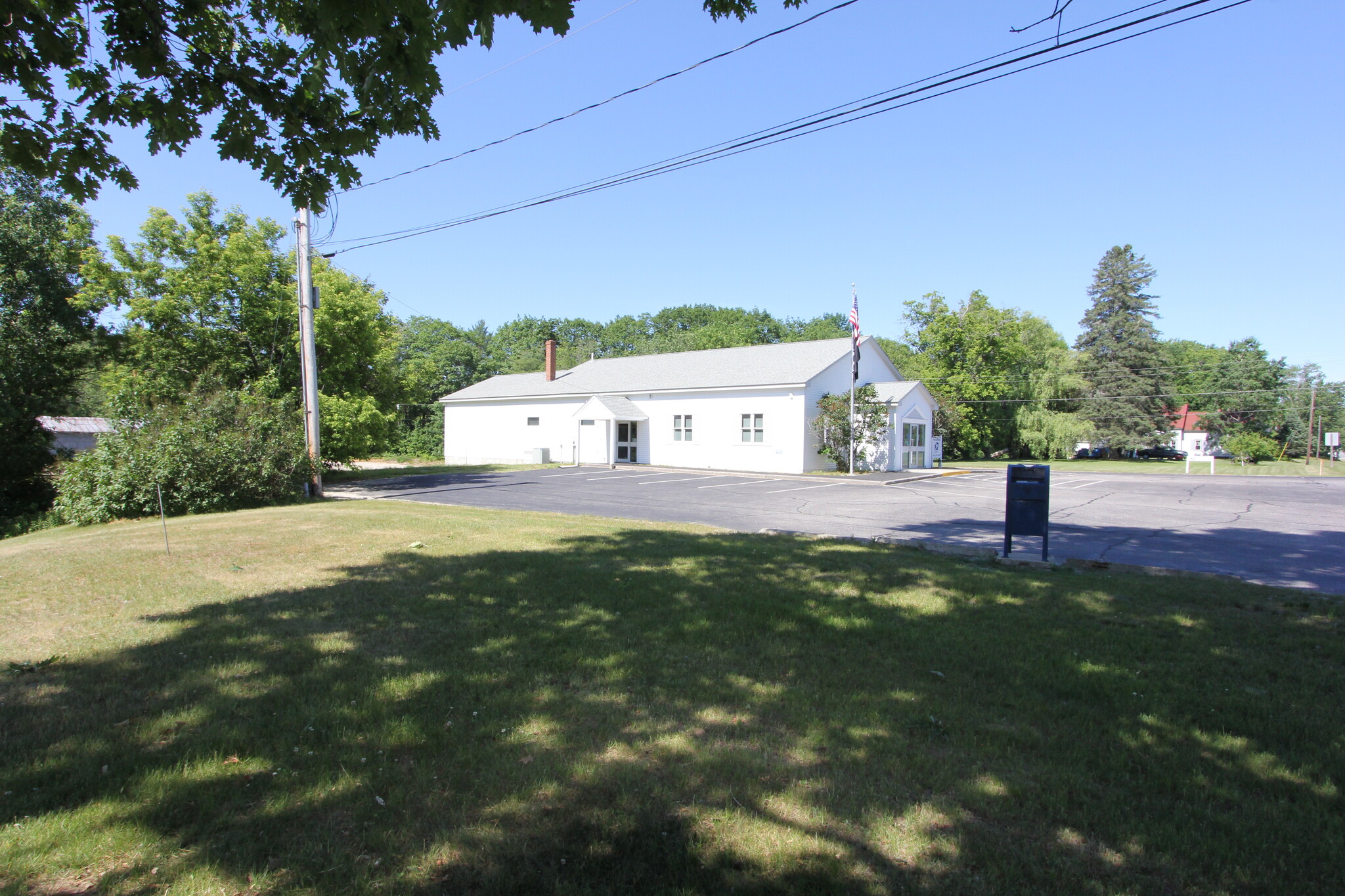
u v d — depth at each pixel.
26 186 21.52
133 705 3.89
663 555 8.09
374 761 3.24
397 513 12.37
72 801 2.90
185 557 8.14
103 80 4.53
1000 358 43.78
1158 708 3.88
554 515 12.56
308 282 16.31
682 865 2.53
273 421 15.70
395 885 2.41
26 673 4.39
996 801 2.96
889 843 2.66
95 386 32.28
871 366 30.12
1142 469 36.41
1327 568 8.44
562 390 32.88
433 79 4.54
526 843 2.64
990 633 5.17
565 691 4.06
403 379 28.66
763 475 24.22
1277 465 47.03
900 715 3.76
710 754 3.30
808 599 6.06
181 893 2.36
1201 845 2.66
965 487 20.05
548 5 4.00
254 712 3.76
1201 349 76.19
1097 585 6.80
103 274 20.88
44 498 22.11
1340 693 4.11
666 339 72.38
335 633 5.12
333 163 5.13
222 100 4.71
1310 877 2.48
